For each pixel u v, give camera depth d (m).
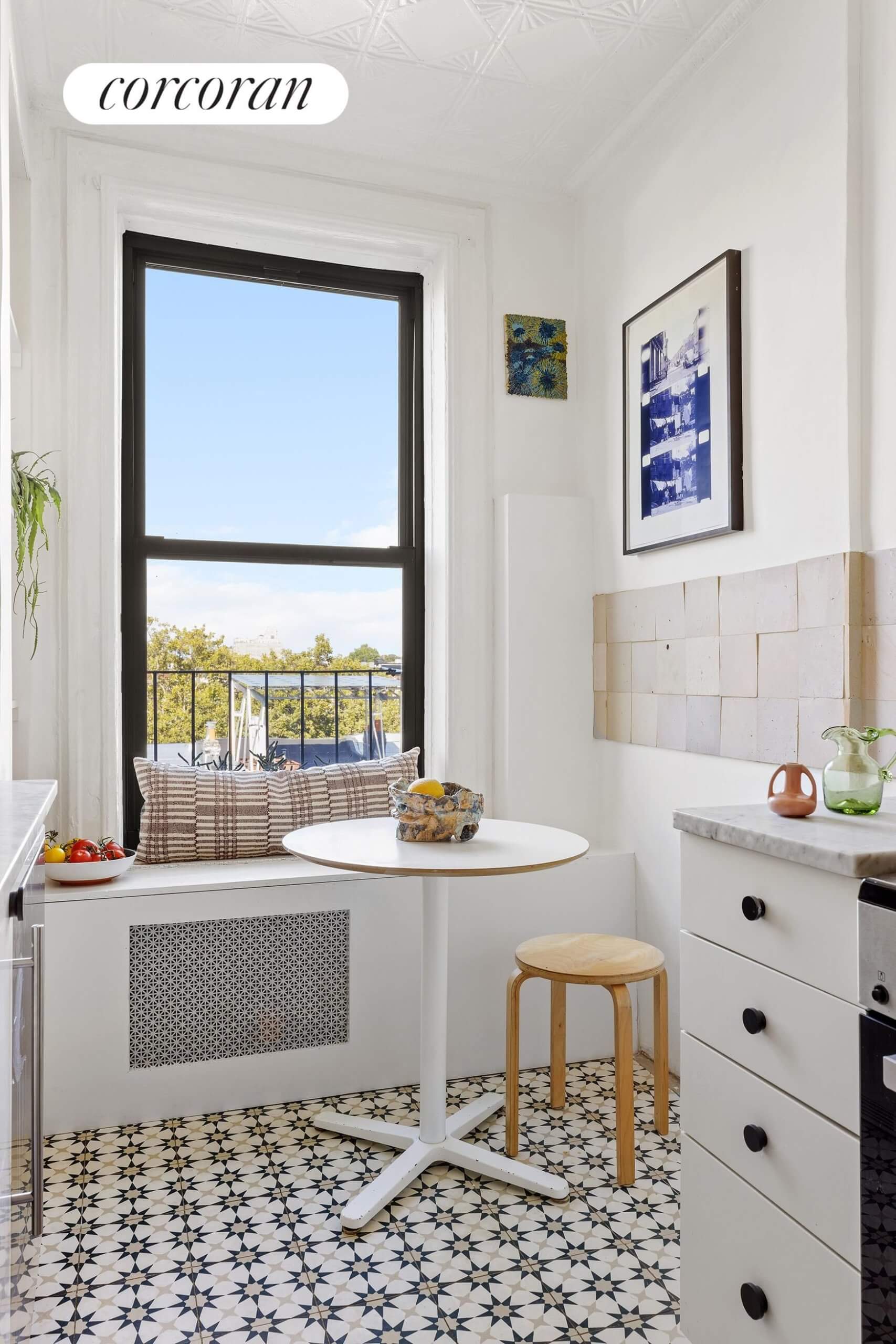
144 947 2.18
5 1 1.71
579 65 2.31
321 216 2.68
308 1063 2.28
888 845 1.13
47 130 2.43
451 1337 1.44
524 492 2.87
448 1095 2.30
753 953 1.27
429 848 1.88
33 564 2.29
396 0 2.07
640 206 2.57
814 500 1.88
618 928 2.57
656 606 2.46
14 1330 1.05
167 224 2.64
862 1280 1.05
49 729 2.40
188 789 2.52
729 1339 1.31
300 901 2.29
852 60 1.78
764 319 2.04
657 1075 2.10
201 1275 1.60
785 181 1.97
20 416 2.38
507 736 2.74
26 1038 1.18
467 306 2.84
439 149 2.68
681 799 2.37
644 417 2.50
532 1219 1.76
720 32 2.15
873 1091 1.04
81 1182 1.90
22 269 2.37
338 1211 1.79
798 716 1.90
